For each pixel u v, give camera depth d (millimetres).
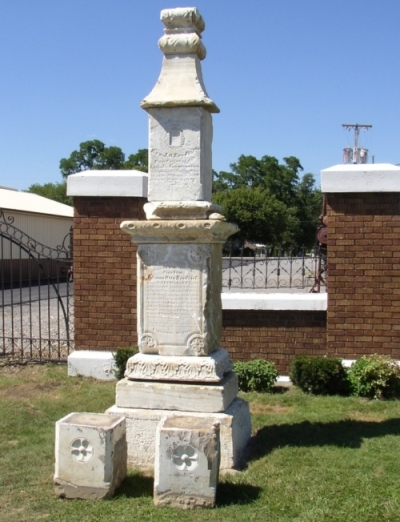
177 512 4281
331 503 4336
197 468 4344
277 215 53312
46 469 5242
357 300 8141
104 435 4543
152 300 5555
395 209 8008
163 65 5637
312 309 8336
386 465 5070
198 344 5461
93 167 77562
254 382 7887
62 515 4273
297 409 7090
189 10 5551
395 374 7555
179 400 5371
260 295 8461
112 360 8719
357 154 22578
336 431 6070
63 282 29734
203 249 5445
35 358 9938
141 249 5566
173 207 5418
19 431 6473
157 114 5551
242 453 5438
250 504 4391
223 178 78875
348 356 8188
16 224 28578
